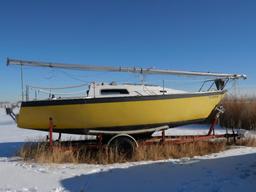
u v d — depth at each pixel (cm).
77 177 537
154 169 579
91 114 720
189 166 593
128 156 712
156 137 805
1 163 662
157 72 784
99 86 741
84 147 723
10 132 1336
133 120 750
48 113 710
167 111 773
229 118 1357
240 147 827
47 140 805
